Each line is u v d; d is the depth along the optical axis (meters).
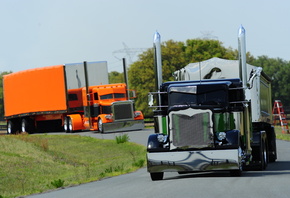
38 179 56.38
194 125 36.16
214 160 35.94
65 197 30.02
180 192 27.08
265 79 51.91
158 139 37.06
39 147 79.56
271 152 50.44
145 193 27.80
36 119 116.69
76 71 112.19
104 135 100.00
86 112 107.12
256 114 45.31
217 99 37.25
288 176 35.16
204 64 46.69
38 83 112.94
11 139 82.81
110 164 65.38
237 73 46.06
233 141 35.97
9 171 59.34
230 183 30.58
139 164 55.88
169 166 36.47
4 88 121.06
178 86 37.88
